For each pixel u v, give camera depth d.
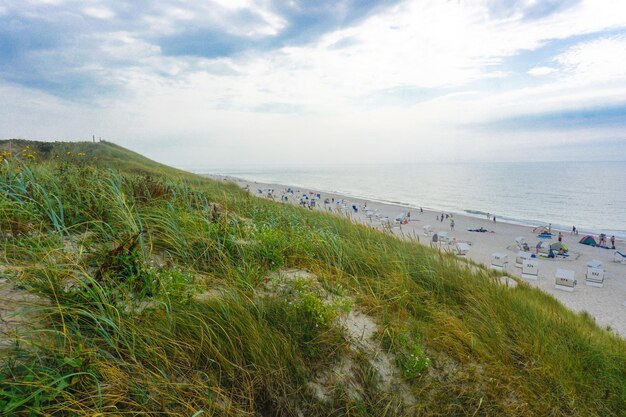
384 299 4.12
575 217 58.84
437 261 5.79
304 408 2.63
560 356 3.80
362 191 98.75
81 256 3.10
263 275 3.93
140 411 2.04
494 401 3.05
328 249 5.12
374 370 3.04
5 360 1.96
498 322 4.13
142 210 4.62
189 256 3.92
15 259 2.85
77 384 2.02
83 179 5.25
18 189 4.13
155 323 2.65
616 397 3.46
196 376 2.45
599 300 17.88
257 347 2.76
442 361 3.31
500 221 49.31
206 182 11.20
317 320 3.22
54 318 2.38
